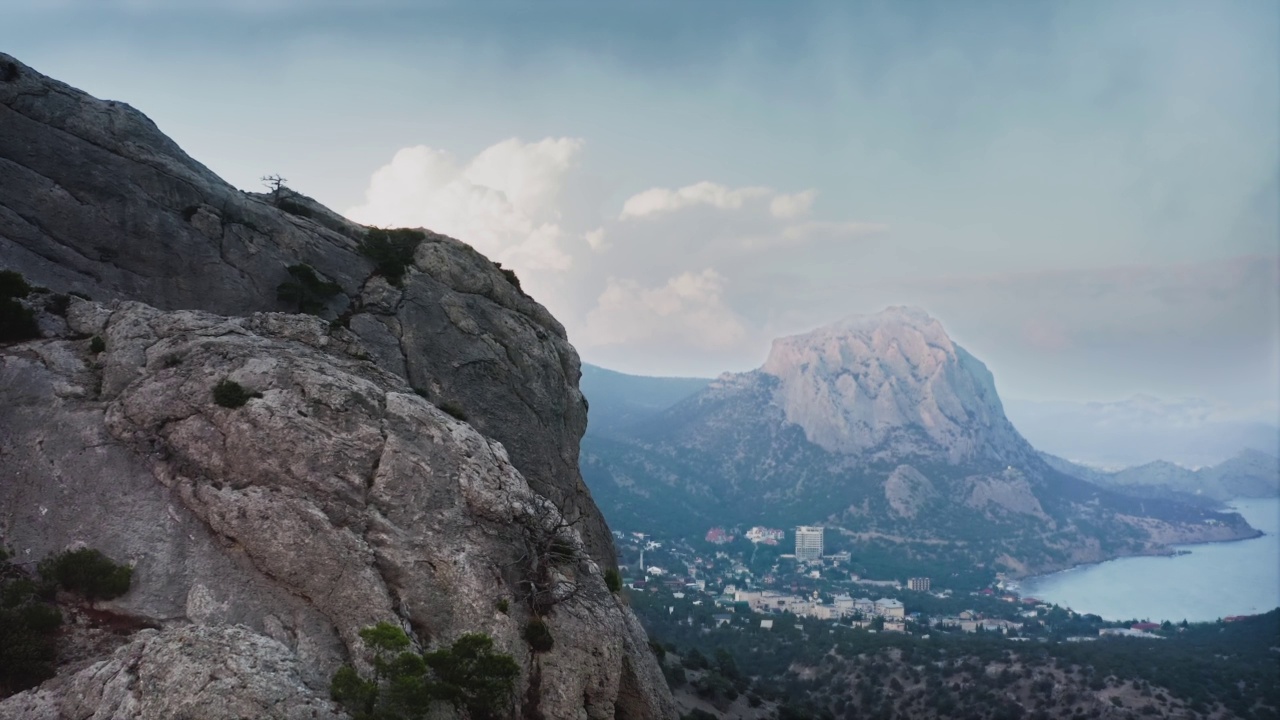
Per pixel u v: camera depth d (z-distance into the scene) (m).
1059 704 146.00
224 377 39.75
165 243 54.44
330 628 33.75
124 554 33.78
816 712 139.75
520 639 37.53
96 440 37.03
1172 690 148.25
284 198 68.88
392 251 66.06
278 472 37.03
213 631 30.45
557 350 70.00
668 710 45.25
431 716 32.34
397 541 37.03
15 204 50.12
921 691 155.50
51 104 56.50
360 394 41.66
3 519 34.19
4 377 38.47
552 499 59.53
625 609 49.28
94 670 29.25
